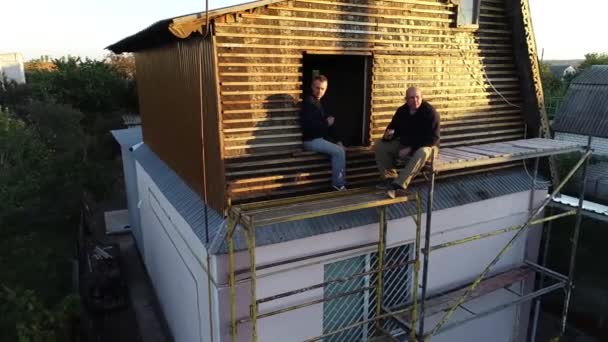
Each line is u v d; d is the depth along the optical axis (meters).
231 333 5.09
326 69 8.37
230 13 4.97
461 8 6.77
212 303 5.41
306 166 5.91
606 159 14.38
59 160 14.71
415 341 5.98
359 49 6.06
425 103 5.60
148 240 10.74
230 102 5.29
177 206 6.67
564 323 7.65
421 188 6.75
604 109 8.43
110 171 19.27
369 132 6.43
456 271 7.14
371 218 5.99
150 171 9.05
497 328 8.00
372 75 6.27
